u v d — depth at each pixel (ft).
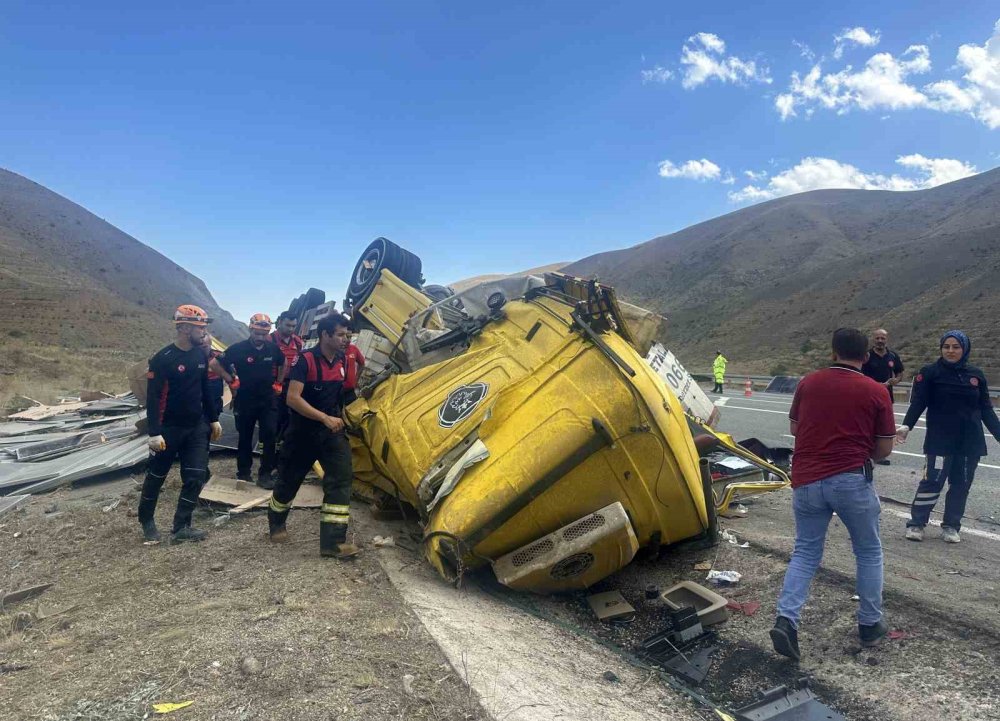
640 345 22.84
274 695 8.71
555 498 13.89
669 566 17.02
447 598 13.51
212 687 8.87
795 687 11.33
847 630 13.03
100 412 45.70
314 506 20.59
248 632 10.56
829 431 12.36
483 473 14.34
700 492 15.67
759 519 21.27
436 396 17.51
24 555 16.78
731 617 14.02
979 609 13.38
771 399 72.74
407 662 9.88
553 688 10.15
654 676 11.69
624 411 13.96
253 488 22.58
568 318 16.97
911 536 18.56
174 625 11.06
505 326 19.26
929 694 10.78
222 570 14.43
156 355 17.01
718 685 11.62
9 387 73.92
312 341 33.22
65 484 24.81
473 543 13.84
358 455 19.92
